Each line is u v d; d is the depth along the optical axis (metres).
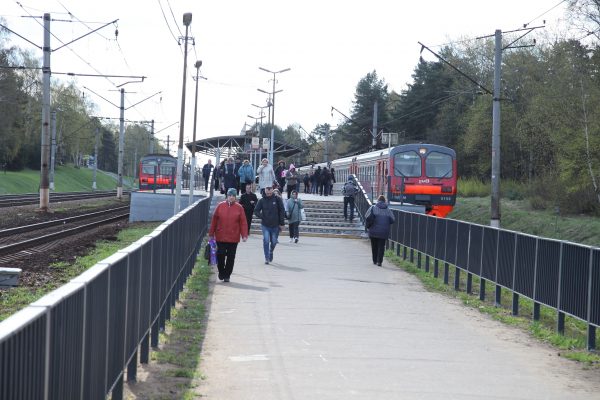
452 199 43.66
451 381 9.72
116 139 181.38
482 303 17.70
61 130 130.75
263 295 16.97
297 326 13.35
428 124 104.88
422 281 21.27
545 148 57.38
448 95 90.06
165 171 63.03
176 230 14.51
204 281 18.91
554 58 54.56
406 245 26.95
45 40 45.03
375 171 47.75
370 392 8.99
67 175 122.75
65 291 4.96
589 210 43.84
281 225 23.53
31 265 21.88
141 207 44.59
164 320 12.10
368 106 131.50
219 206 19.06
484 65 83.38
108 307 6.46
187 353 10.87
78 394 5.29
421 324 14.10
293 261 24.31
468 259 19.38
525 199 54.44
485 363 10.93
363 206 36.59
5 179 93.62
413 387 9.31
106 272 6.32
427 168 43.56
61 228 36.75
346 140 136.00
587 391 9.52
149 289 9.57
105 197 86.38
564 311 13.16
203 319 13.86
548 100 48.66
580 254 12.55
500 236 16.91
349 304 16.14
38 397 4.28
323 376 9.75
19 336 3.91
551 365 11.02
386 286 19.58
